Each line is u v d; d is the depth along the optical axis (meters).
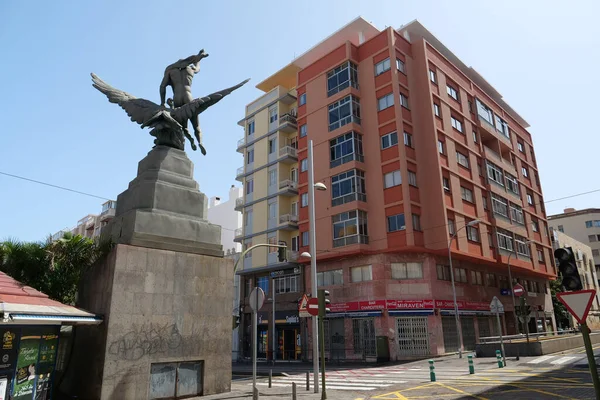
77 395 10.07
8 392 8.16
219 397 10.90
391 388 12.86
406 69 30.80
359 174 29.39
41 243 12.09
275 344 32.78
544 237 43.44
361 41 35.97
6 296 8.40
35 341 8.89
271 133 38.47
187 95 13.77
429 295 26.53
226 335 11.94
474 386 12.20
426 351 25.69
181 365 10.88
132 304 10.20
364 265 28.19
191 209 12.45
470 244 29.77
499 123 40.19
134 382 9.80
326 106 32.53
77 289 12.03
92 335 10.16
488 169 35.16
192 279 11.53
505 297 34.50
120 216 11.87
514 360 19.23
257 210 37.84
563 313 45.62
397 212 27.47
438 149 29.05
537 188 45.47
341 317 28.41
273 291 32.62
